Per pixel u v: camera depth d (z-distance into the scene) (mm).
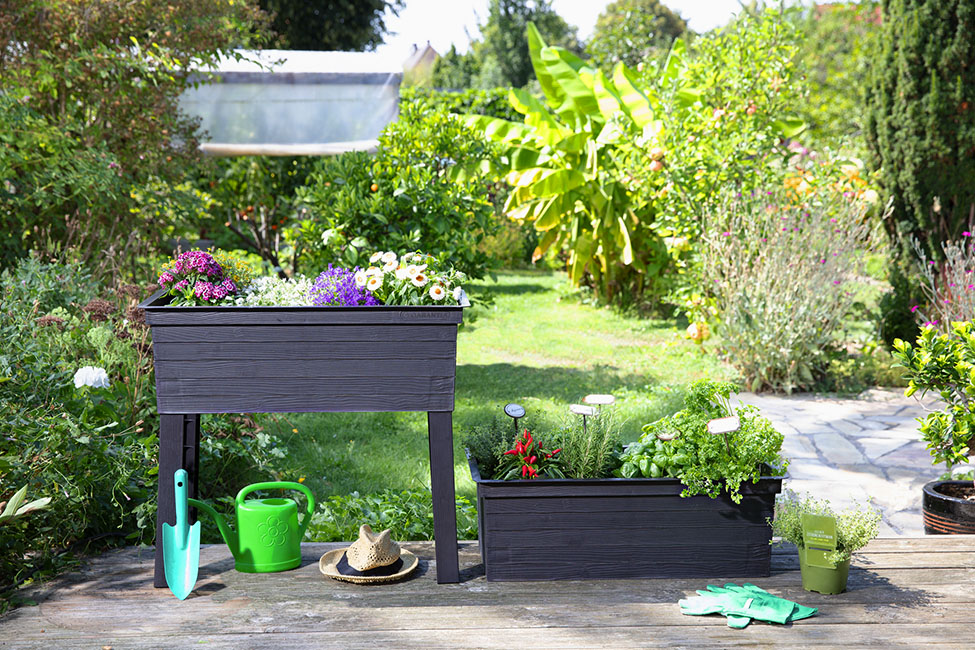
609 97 8500
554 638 2215
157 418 3510
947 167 6457
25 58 5098
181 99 7520
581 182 8992
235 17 6078
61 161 4789
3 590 2551
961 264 5711
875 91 6824
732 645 2172
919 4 6391
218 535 3223
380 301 2682
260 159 8500
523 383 6270
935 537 2955
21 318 3465
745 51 8023
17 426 2811
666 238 7566
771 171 7457
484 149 6336
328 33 19688
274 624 2303
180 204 5766
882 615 2346
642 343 7926
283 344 2486
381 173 5922
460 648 2160
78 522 2883
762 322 6324
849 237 6383
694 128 7559
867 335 7102
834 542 2443
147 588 2561
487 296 6328
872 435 5008
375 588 2549
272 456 3945
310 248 5938
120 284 4297
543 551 2592
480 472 2785
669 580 2598
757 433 2566
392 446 4762
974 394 2951
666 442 2668
